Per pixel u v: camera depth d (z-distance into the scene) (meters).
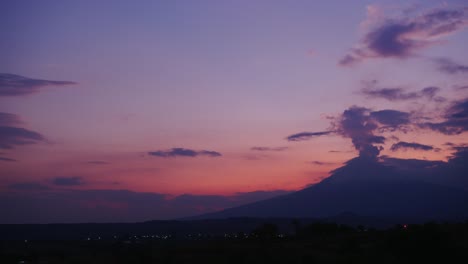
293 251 40.06
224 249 42.38
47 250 51.28
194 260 36.34
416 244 37.78
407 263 36.66
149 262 36.47
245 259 36.41
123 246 57.19
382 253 38.50
